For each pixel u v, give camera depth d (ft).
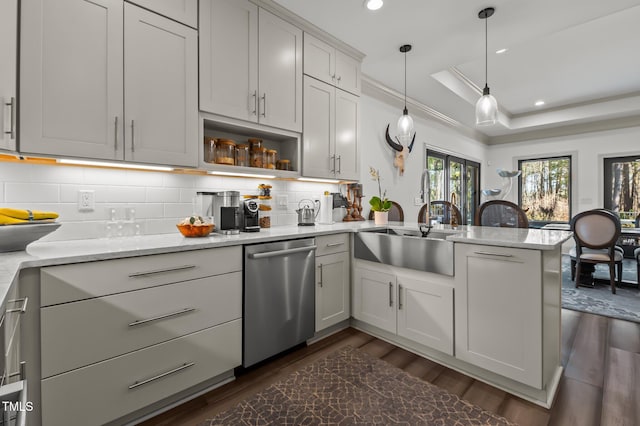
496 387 5.62
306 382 5.75
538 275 5.00
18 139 4.34
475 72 13.34
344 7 7.41
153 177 6.55
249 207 7.00
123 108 5.22
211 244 5.33
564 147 20.01
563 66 12.78
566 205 20.17
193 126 6.07
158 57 5.60
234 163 7.27
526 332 5.15
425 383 5.72
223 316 5.58
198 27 6.13
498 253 5.41
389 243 7.06
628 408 5.00
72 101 4.74
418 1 7.16
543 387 5.03
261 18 7.14
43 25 4.50
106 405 4.29
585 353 6.88
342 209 11.31
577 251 12.14
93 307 4.16
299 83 7.99
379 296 7.41
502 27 8.20
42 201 5.30
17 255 3.99
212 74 6.32
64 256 3.92
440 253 6.15
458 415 4.84
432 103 14.89
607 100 16.67
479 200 21.93
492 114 7.73
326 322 7.49
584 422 4.70
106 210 5.94
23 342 3.63
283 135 7.84
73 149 4.75
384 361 6.53
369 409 4.97
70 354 3.98
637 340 7.48
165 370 4.85
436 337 6.33
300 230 7.45
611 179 18.58
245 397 5.31
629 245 16.16
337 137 9.05
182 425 4.66
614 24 9.79
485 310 5.61
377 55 9.75
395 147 13.56
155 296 4.74
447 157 18.25
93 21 4.91
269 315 6.26
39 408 3.77
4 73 4.16
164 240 5.55
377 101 12.90
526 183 21.84
